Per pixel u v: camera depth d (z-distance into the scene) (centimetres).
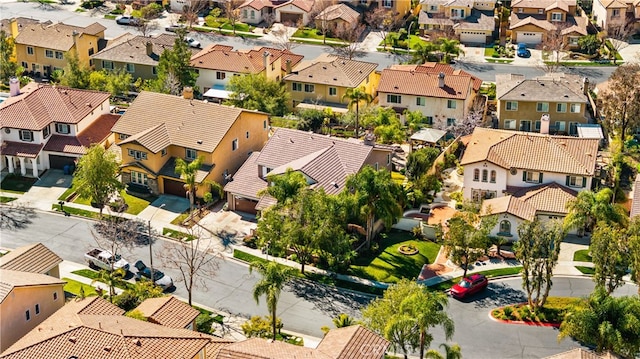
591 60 15612
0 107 11175
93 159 9712
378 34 16888
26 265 8094
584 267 8994
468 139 11788
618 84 12200
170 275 8844
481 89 14212
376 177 8925
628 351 6875
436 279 8800
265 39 16650
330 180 9819
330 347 6288
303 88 13550
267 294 7344
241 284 8712
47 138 11144
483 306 8350
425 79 13062
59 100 11412
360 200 8825
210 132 10669
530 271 8538
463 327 8006
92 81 13338
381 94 13088
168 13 18050
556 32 16138
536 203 9781
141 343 6419
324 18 16650
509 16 17325
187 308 7531
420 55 14912
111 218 9888
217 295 8506
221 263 9088
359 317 8144
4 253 9150
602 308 6969
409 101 13000
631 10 16750
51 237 9556
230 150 10850
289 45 16138
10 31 15412
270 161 10206
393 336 6875
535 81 12706
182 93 11944
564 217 9625
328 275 8850
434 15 16938
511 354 7619
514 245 8406
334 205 8781
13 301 7381
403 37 16488
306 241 8694
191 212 9975
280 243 8719
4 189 10619
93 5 18350
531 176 10194
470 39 16550
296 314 8194
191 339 6619
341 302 8406
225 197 10519
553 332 7931
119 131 10938
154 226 9800
